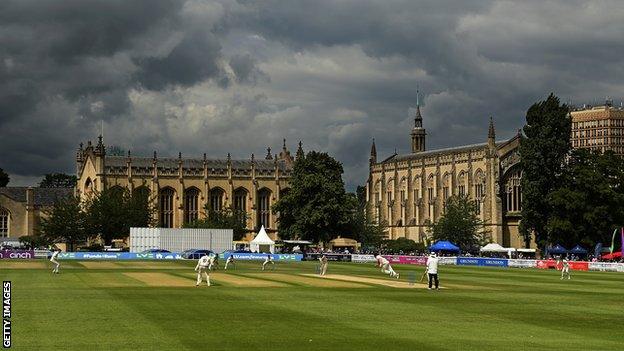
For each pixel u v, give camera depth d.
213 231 186.00
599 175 181.38
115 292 69.00
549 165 193.50
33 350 37.41
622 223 181.88
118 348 38.06
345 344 40.00
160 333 42.84
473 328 46.91
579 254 175.62
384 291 74.00
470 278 101.69
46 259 159.88
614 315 55.38
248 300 62.12
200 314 51.62
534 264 152.12
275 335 42.59
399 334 43.72
